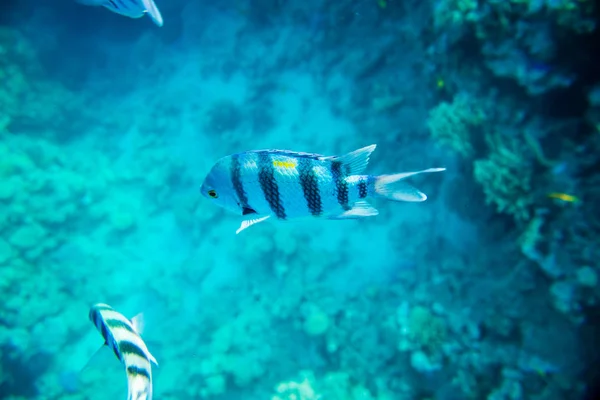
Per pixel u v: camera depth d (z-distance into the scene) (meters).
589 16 0.54
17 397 0.92
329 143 1.25
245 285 1.13
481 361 0.68
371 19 1.22
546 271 0.60
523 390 0.61
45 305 1.00
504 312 0.69
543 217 0.62
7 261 0.99
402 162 1.06
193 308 1.17
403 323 0.83
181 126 1.52
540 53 0.60
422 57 1.00
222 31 1.59
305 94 1.37
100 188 1.31
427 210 1.03
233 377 0.93
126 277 1.20
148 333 1.07
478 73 0.73
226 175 0.27
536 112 0.65
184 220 1.27
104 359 0.98
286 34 1.45
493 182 0.69
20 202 1.08
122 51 1.74
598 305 0.55
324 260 1.09
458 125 0.76
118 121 1.56
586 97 0.60
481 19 0.65
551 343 0.60
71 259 1.13
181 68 1.67
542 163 0.62
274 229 1.16
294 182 0.27
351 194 0.28
